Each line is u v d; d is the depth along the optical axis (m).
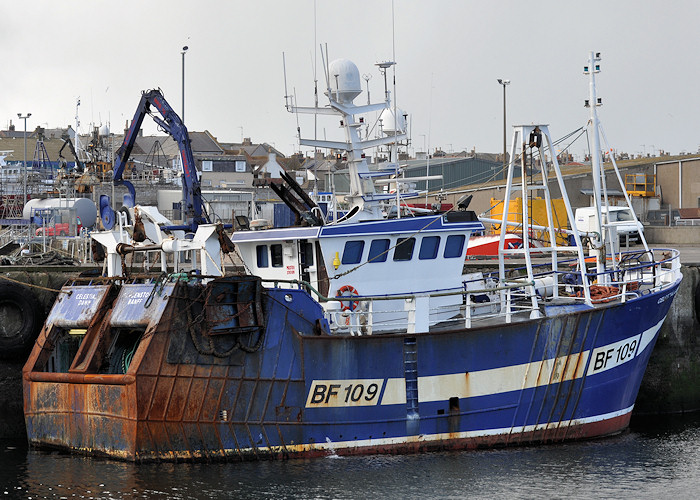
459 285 51.88
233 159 173.12
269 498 39.09
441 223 49.97
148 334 41.53
